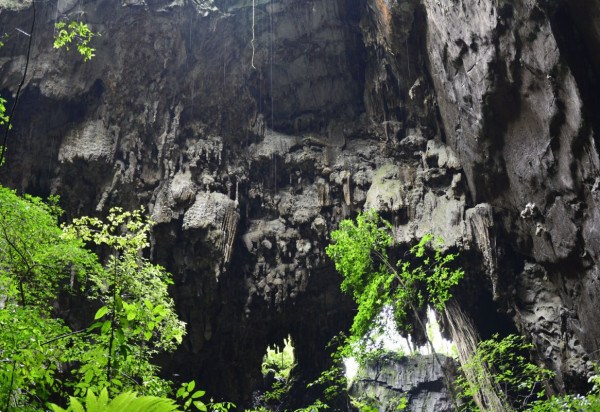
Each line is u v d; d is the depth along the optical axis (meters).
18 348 5.86
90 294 24.72
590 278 21.31
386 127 30.00
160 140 29.44
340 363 33.47
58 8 28.34
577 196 20.56
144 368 9.13
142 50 29.44
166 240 27.67
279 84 32.00
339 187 30.50
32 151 27.95
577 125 19.41
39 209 12.07
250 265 29.94
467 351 24.33
